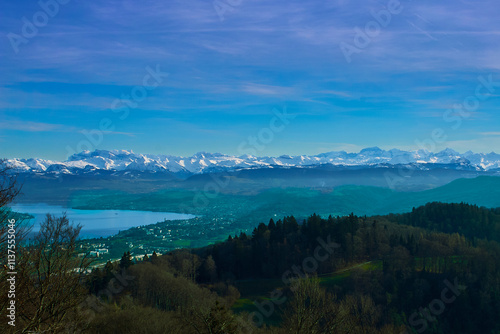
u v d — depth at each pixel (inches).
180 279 3176.7
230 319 1193.4
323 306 1499.8
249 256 4441.4
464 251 4178.2
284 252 4291.3
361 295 3068.4
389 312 3093.0
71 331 1047.6
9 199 788.6
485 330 3112.7
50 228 967.0
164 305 2989.7
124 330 1770.4
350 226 4690.0
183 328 1726.1
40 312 864.3
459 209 5753.0
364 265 4128.9
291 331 1406.3
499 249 4220.0
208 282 4092.0
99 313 1964.8
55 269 922.1
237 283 4018.2
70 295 971.9
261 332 1770.4
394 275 3597.4
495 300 3275.1
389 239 4630.9
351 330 1517.0
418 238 4699.8
